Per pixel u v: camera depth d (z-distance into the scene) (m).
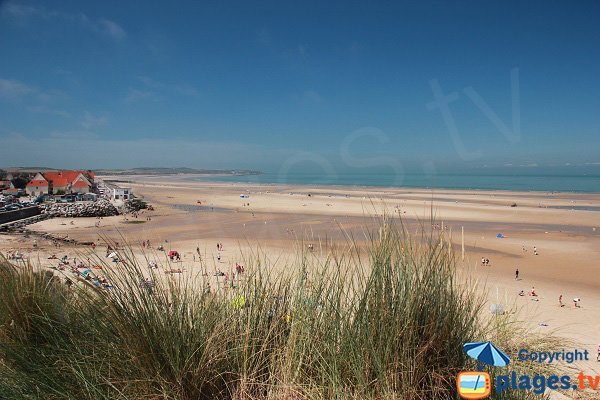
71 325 2.59
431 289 2.49
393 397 2.27
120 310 2.33
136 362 2.27
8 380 2.22
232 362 2.60
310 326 2.64
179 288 2.71
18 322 2.71
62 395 2.16
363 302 2.51
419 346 2.40
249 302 2.85
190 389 2.32
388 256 2.55
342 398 2.35
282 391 2.48
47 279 3.16
